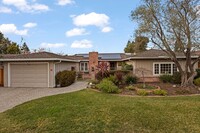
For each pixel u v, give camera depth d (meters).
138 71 26.31
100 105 12.07
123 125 9.16
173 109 11.39
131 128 8.88
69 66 30.70
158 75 26.45
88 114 10.51
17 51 45.88
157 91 16.52
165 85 21.80
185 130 8.70
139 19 19.28
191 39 17.69
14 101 14.70
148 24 18.94
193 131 8.60
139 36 19.72
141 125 9.18
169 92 17.39
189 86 19.48
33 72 23.27
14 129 9.14
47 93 17.89
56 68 23.88
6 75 23.66
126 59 32.41
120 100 13.61
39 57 22.72
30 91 19.53
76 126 9.13
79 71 38.75
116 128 8.88
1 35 43.28
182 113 10.72
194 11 17.50
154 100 13.86
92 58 36.97
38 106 12.31
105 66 24.12
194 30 17.58
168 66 26.66
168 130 8.70
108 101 13.20
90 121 9.60
